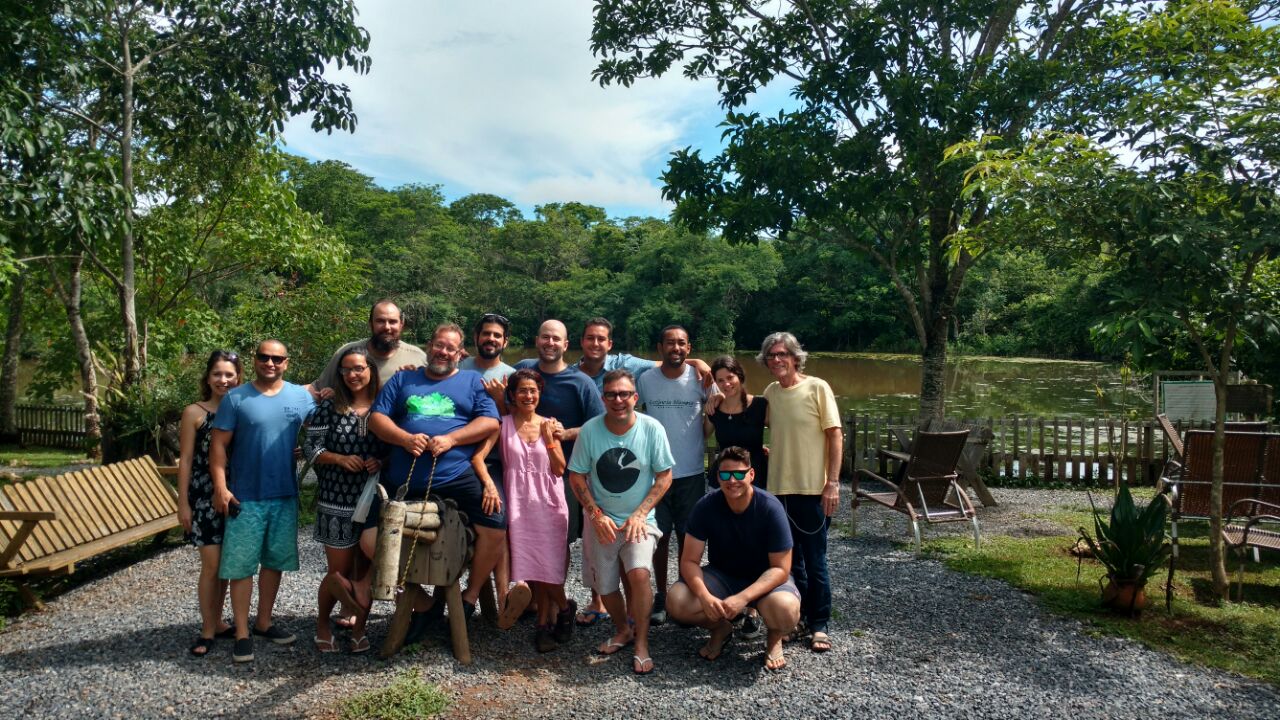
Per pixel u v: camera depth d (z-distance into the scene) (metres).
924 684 3.70
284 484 3.99
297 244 12.70
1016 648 4.13
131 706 3.43
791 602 3.78
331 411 4.06
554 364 4.47
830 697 3.57
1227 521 5.36
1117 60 9.00
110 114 10.54
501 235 74.62
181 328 12.44
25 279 13.44
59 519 5.25
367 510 3.90
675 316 59.44
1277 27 4.76
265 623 4.08
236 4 9.81
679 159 10.49
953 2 9.39
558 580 4.04
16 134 7.36
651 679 3.76
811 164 9.51
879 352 55.72
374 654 3.97
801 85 9.91
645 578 3.85
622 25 10.90
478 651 4.06
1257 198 4.46
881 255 10.89
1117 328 4.47
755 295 62.31
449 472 3.94
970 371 37.25
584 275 68.88
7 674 3.77
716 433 4.47
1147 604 4.75
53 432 14.84
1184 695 3.57
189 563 5.81
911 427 9.73
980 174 5.12
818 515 4.21
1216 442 4.84
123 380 8.61
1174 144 4.75
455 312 59.69
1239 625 4.36
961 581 5.38
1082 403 22.89
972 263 10.15
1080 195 4.70
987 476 9.91
